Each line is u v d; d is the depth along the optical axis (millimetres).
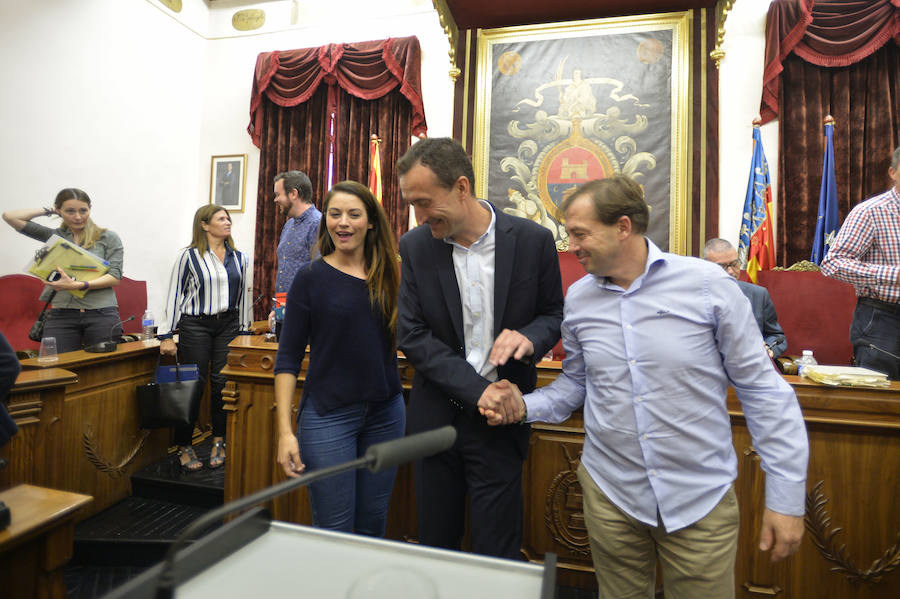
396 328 1598
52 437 2090
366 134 5273
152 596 476
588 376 1266
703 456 1131
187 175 5598
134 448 2936
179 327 3117
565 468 2074
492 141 4555
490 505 1310
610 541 1232
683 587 1155
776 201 4395
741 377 1124
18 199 3990
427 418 1355
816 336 3273
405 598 513
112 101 4719
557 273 1413
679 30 4129
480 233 1327
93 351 2719
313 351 1555
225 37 5730
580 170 4418
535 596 521
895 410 1784
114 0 4703
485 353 1350
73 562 2428
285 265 3297
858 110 4211
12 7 3938
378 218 1613
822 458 1862
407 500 2207
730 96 4535
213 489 2756
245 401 2373
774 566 1898
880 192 4141
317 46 5418
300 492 2311
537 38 4469
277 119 5520
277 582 536
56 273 2965
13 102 3951
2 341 1229
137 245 5031
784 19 4258
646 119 4270
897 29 4023
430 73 5188
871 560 1822
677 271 1133
